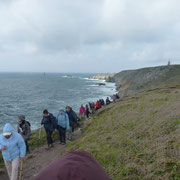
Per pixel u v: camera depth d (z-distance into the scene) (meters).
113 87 80.00
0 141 4.48
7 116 25.56
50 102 38.06
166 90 18.94
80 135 9.80
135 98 17.27
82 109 17.77
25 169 5.98
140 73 78.81
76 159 1.67
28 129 6.76
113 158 4.93
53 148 7.82
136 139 5.95
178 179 3.38
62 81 121.56
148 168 3.99
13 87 71.50
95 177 1.50
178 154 4.25
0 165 6.30
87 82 113.94
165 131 5.87
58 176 1.37
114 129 8.18
